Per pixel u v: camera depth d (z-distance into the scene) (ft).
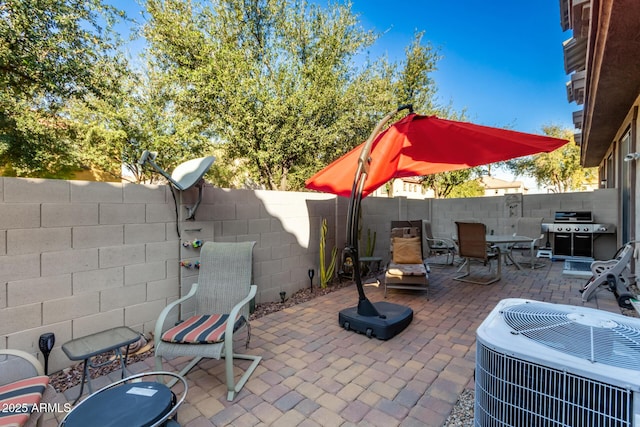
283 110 23.81
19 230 8.31
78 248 9.37
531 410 4.08
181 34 22.85
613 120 18.81
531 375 4.07
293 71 25.20
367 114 29.63
